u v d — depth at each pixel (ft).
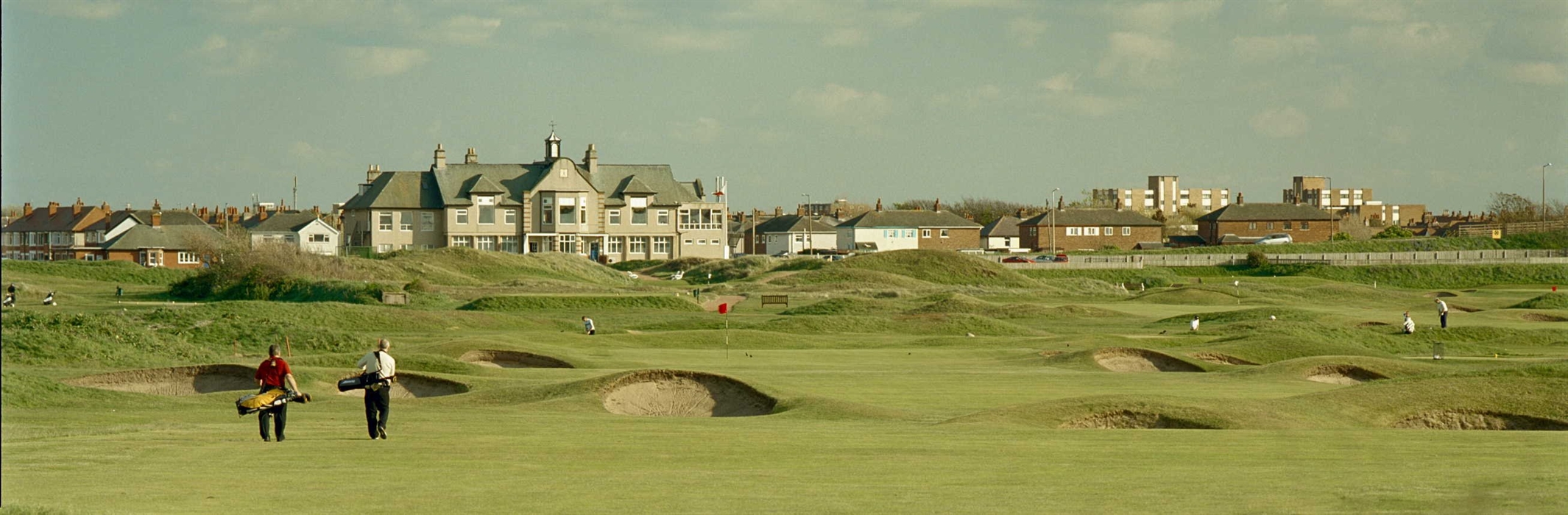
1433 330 590.96
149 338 432.66
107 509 133.18
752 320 640.58
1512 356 506.07
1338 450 202.59
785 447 200.75
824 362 431.43
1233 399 278.67
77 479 158.81
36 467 169.78
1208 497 146.00
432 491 150.92
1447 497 143.84
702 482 160.35
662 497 146.61
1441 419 277.23
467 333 565.53
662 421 251.60
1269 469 174.91
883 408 282.36
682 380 315.58
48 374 349.00
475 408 285.02
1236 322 638.94
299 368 362.12
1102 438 218.79
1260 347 473.67
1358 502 139.74
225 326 509.35
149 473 164.86
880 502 142.41
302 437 209.97
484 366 394.73
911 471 172.65
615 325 618.85
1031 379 360.48
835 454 192.85
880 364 422.41
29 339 396.78
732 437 215.51
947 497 147.23
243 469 170.40
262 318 543.39
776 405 289.94
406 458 184.14
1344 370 383.04
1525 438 221.05
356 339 499.10
